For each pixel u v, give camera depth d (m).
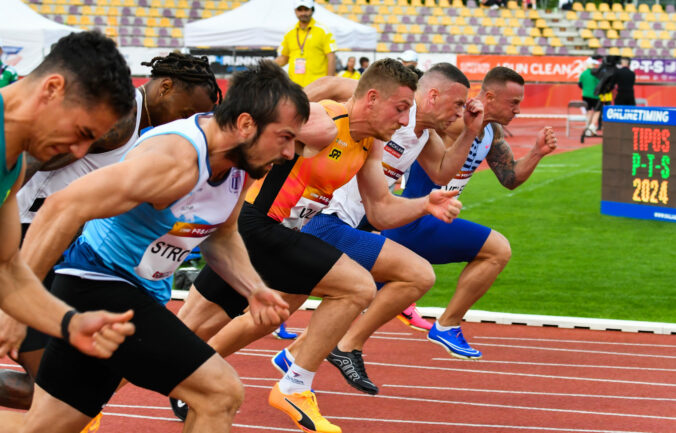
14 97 4.71
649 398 10.28
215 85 7.97
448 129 11.23
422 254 11.06
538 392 10.43
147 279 6.52
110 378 6.42
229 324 8.98
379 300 9.51
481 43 61.44
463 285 10.95
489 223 22.72
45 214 5.51
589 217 23.58
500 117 11.04
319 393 10.27
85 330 4.90
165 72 7.78
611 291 15.97
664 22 65.00
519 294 15.73
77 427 6.36
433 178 10.46
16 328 5.49
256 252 8.58
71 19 56.09
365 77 8.42
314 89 11.61
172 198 5.88
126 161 5.69
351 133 8.53
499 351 12.20
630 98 44.25
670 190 22.67
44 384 6.29
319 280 8.45
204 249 6.95
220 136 5.95
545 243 20.33
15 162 4.89
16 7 37.00
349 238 9.46
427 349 12.23
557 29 63.38
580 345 12.56
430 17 61.12
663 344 12.67
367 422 9.33
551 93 56.16
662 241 20.52
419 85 9.86
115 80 4.78
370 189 8.97
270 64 5.96
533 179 30.44
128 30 55.56
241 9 37.84
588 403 10.07
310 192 8.67
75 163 7.66
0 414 6.36
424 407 9.84
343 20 38.00
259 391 10.20
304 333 9.70
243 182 6.49
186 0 56.72
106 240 6.33
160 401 9.77
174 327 6.29
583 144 42.34
